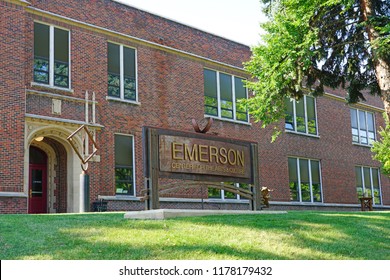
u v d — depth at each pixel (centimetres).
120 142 2266
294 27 1953
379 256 918
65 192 2114
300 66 2009
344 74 2203
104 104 2220
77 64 2159
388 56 1861
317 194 3203
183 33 2628
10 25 1941
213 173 1397
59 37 2134
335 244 960
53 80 2073
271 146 2947
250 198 1509
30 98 1973
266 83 2089
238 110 2833
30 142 1967
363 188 3566
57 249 851
